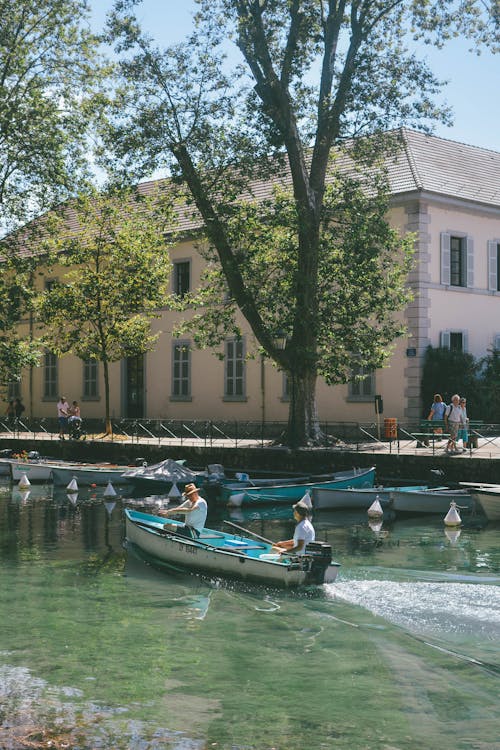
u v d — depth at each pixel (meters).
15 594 13.41
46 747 7.59
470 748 7.73
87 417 43.31
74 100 32.50
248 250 26.56
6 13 30.72
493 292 34.50
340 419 32.97
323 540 18.11
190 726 8.14
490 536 18.61
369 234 26.00
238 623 11.80
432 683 9.41
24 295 33.69
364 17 26.23
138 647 10.66
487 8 26.05
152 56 25.47
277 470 26.56
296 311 26.27
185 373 38.91
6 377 34.62
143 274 34.22
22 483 27.84
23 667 9.82
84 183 33.03
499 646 10.74
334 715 8.47
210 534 15.94
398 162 33.38
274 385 35.06
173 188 26.94
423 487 22.50
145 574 14.92
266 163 25.86
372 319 31.98
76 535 18.92
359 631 11.40
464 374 30.52
